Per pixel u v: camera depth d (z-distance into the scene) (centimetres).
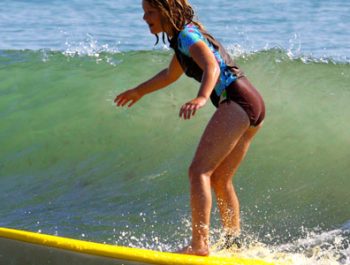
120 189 1906
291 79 2345
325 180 1880
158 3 1348
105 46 2941
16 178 2027
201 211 1323
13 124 2252
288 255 1450
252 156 2003
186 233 1634
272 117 2158
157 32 1384
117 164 2047
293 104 2209
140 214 1745
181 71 1462
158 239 1612
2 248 1316
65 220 1733
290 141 2056
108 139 2153
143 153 2077
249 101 1367
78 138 2172
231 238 1431
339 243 1566
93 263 1268
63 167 2067
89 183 1959
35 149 2145
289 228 1655
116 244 1599
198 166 1341
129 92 1490
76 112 2275
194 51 1330
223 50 1388
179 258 1259
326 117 2145
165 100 2264
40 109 2305
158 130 2161
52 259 1289
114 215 1748
